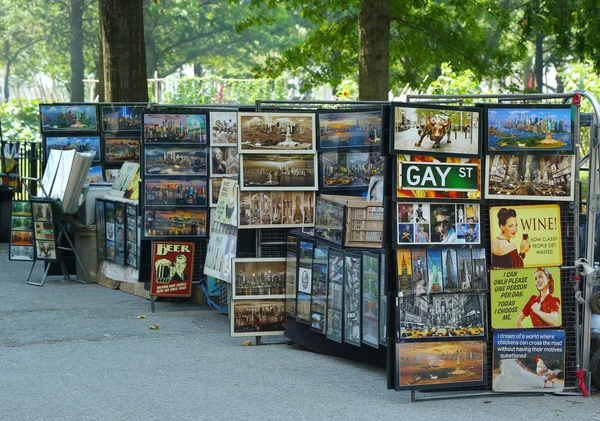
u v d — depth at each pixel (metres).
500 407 6.71
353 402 6.83
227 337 9.41
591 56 19.27
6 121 36.97
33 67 58.97
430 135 6.78
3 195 17.52
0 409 6.60
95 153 14.30
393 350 6.87
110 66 15.98
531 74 44.84
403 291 6.76
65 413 6.50
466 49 19.97
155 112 10.79
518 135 6.89
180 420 6.34
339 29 20.98
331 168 9.41
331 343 8.45
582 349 7.08
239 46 51.78
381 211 8.20
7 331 9.65
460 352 6.86
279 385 7.35
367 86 16.84
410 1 19.97
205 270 9.85
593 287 7.39
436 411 6.59
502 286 6.95
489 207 6.93
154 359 8.31
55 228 12.91
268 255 9.33
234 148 10.95
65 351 8.66
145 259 11.26
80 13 51.16
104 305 11.26
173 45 50.81
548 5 19.17
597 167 7.00
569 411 6.61
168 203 10.84
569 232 7.06
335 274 8.27
